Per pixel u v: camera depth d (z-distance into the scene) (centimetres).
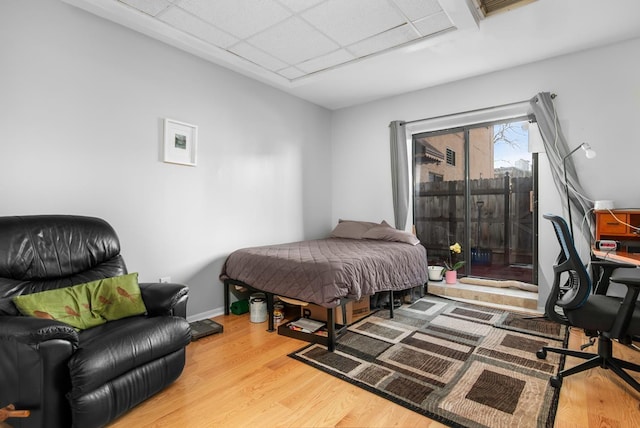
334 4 229
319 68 338
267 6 231
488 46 291
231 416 164
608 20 250
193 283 303
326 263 251
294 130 414
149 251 272
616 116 285
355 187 455
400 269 317
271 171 382
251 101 357
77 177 232
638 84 276
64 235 203
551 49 297
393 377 199
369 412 167
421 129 407
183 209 295
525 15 244
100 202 244
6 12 202
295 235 416
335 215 474
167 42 279
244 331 277
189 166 299
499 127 375
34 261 186
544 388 184
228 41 281
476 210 393
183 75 293
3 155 202
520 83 330
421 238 434
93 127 239
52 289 188
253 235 361
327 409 170
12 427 137
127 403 158
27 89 210
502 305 338
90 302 188
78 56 231
